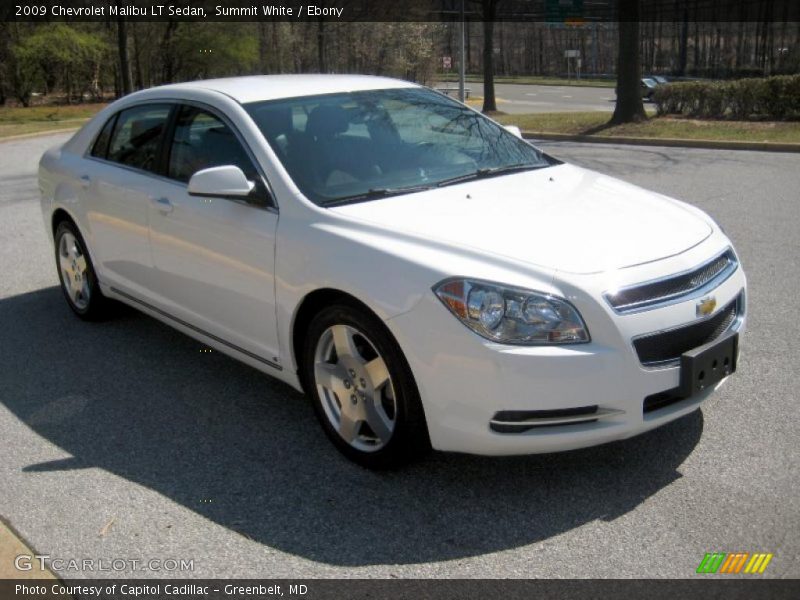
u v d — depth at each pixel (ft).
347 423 12.34
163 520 11.15
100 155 17.89
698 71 179.01
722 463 12.06
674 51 189.06
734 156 47.62
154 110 16.51
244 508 11.40
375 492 11.69
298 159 13.53
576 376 10.39
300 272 12.34
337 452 12.87
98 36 127.54
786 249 24.04
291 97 14.97
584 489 11.55
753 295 19.77
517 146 16.03
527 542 10.41
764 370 15.31
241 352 14.26
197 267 14.61
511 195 13.29
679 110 68.28
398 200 12.94
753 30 171.94
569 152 52.60
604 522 10.77
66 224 18.85
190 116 15.40
